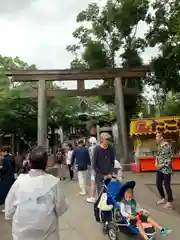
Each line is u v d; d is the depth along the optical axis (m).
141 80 21.23
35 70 17.25
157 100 24.05
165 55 18.09
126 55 21.47
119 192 4.75
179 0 13.38
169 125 13.90
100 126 28.17
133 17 19.72
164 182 6.79
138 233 4.41
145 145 14.41
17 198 2.74
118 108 17.52
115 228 4.66
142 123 14.30
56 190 2.78
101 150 6.32
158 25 19.62
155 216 6.08
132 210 4.71
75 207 7.20
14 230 2.71
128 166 15.62
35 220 2.64
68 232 5.37
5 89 17.23
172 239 4.76
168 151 6.81
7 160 7.41
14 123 23.47
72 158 9.02
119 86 17.66
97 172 6.35
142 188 9.45
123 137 17.33
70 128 32.75
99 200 5.19
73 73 17.55
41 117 17.06
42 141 16.84
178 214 6.16
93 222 5.89
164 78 19.36
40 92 17.20
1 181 7.36
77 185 10.59
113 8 20.09
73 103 27.59
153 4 19.02
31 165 2.86
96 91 17.83
